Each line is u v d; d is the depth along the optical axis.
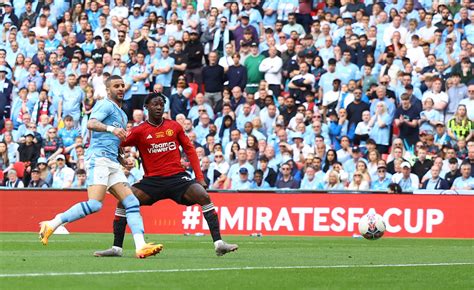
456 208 48.75
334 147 57.25
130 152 56.59
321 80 59.81
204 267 23.41
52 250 32.16
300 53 61.66
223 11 66.62
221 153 56.25
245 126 57.69
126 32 66.62
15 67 68.38
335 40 62.38
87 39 67.81
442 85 57.00
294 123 57.19
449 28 60.12
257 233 51.59
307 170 54.00
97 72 65.25
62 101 64.56
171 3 68.31
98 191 26.91
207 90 62.41
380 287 19.83
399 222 49.50
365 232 40.91
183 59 63.91
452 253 32.22
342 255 30.14
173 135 27.72
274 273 22.11
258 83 61.97
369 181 52.59
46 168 58.81
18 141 63.41
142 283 19.17
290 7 65.75
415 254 31.41
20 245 36.03
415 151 54.44
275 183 55.19
